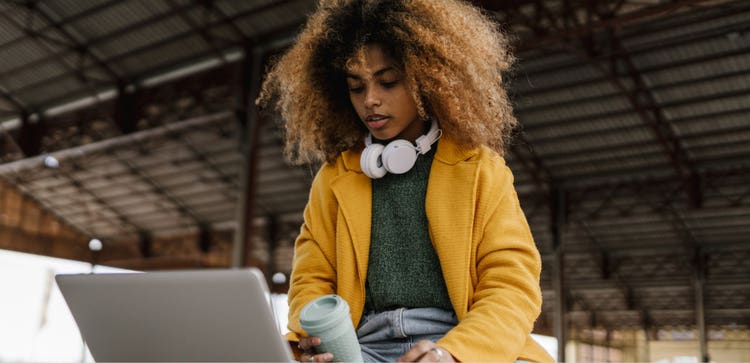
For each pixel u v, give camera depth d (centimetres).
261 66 1198
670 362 297
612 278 2319
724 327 2731
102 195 2005
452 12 118
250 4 1147
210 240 2120
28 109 1609
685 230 1867
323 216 121
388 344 107
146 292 85
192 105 1424
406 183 115
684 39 1124
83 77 1418
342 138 128
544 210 1786
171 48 1302
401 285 110
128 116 1452
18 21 1303
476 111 116
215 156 1738
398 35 110
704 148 1419
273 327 77
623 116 1352
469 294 104
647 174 1555
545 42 1053
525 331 98
